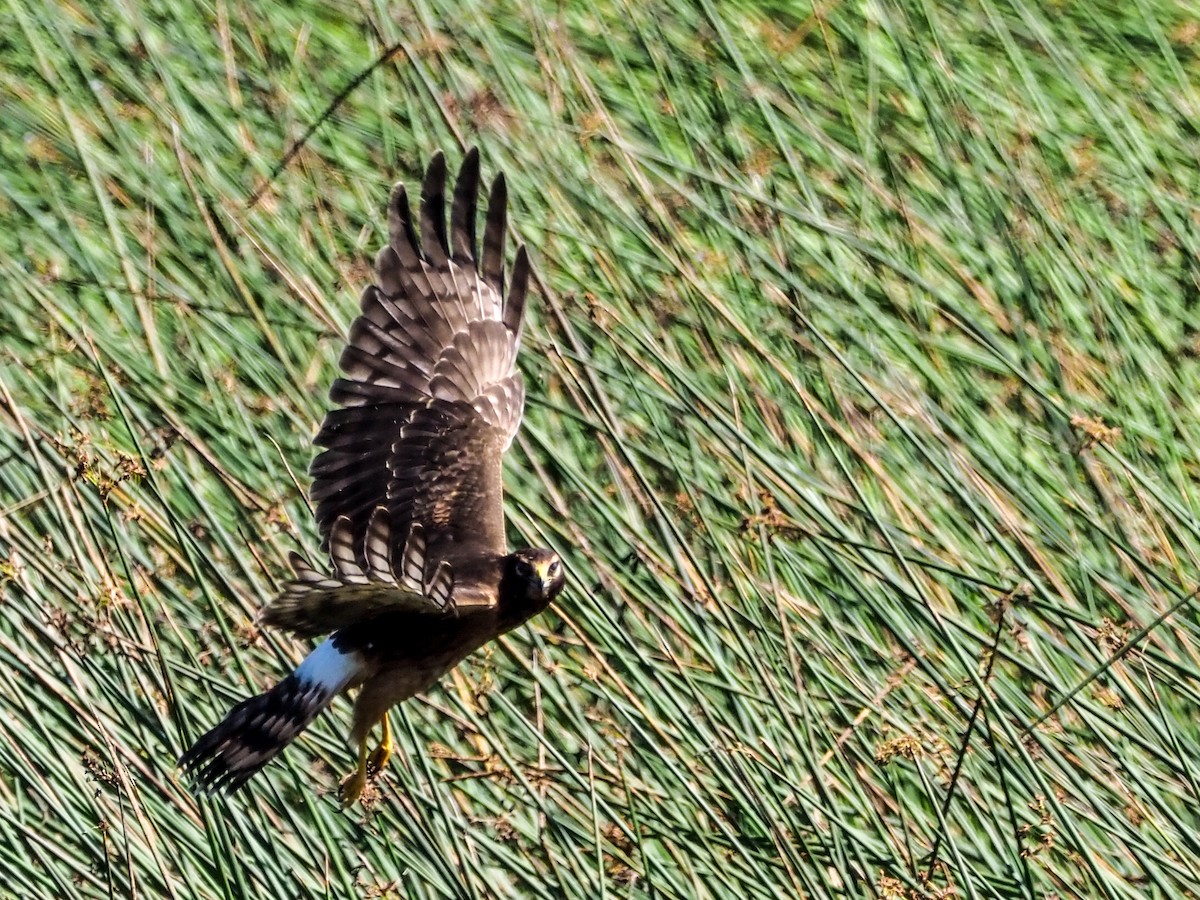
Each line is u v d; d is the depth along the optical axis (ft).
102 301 48.42
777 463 44.50
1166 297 54.19
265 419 45.11
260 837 35.40
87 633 38.09
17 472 42.34
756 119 56.90
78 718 35.14
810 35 61.57
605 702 40.93
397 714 37.22
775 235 51.57
